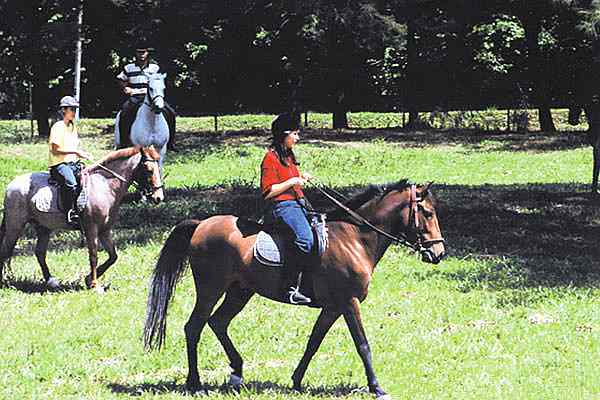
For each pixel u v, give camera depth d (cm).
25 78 4597
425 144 4269
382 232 952
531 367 1077
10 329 1215
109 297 1412
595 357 1121
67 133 1455
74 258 1730
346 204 964
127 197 2350
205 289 954
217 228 955
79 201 1442
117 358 1107
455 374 1045
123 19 4788
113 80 5538
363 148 4119
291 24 4622
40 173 1505
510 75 5084
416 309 1352
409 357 1113
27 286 1497
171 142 2336
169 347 1146
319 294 943
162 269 967
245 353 1123
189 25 4191
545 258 1780
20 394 958
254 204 2366
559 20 3756
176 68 5347
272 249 929
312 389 973
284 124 941
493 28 4969
